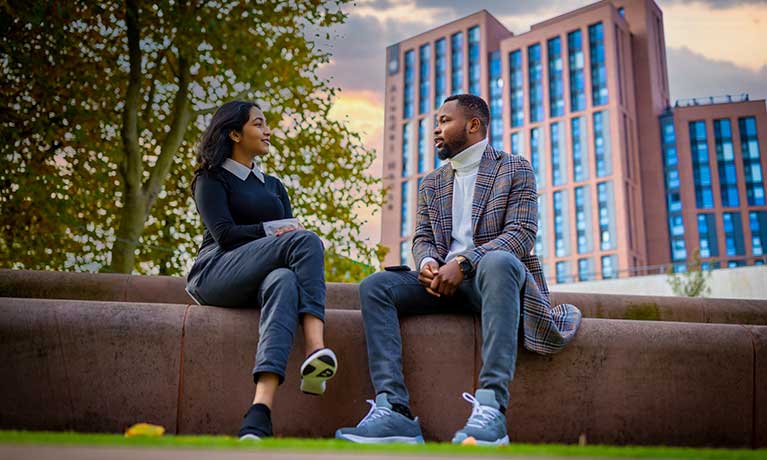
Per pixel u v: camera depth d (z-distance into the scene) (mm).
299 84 6746
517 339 2051
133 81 6172
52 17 5754
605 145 61062
